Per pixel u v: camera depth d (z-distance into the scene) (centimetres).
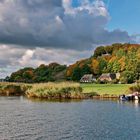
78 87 10644
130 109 6956
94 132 4112
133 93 10344
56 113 6209
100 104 8319
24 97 10925
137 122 4944
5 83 13012
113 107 7469
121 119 5309
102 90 12300
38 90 10694
